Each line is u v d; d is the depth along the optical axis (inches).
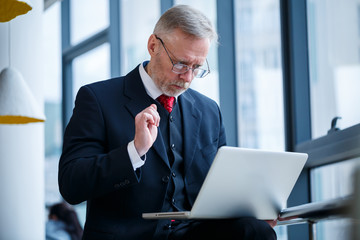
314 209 78.2
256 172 77.4
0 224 161.3
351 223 43.0
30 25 167.8
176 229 88.4
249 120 170.2
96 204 89.0
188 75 91.0
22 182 163.6
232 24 177.2
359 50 132.0
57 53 301.0
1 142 162.6
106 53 266.2
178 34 90.1
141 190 88.3
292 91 151.9
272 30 161.8
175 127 95.3
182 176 93.2
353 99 132.5
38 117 134.1
